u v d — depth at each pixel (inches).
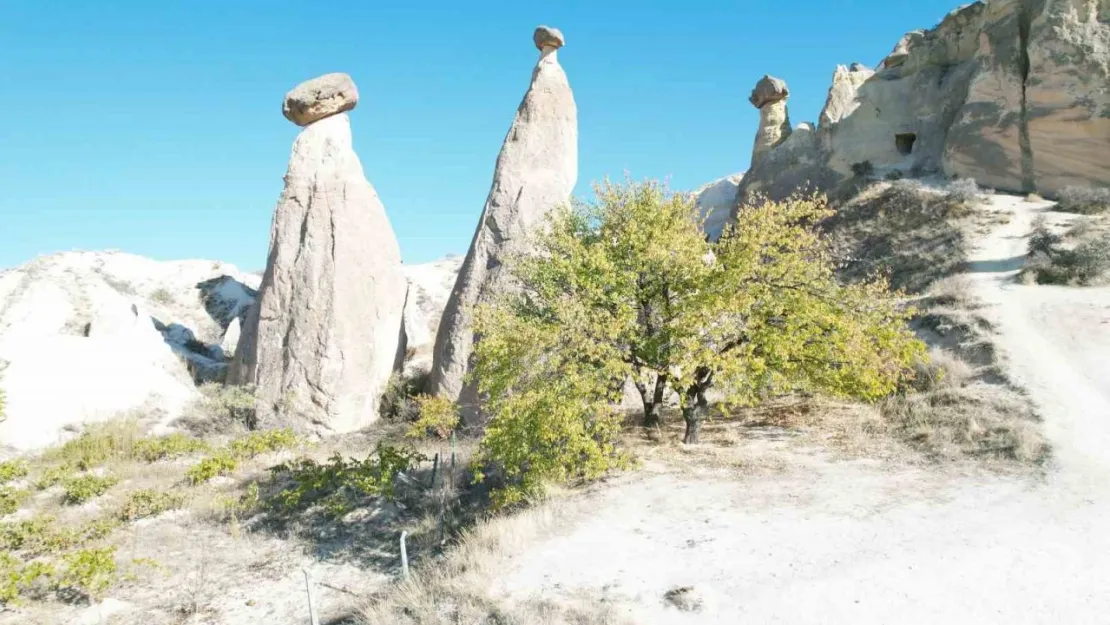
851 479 417.7
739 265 484.4
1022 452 419.5
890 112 1167.6
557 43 984.3
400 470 597.6
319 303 909.2
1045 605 256.8
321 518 555.8
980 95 1029.2
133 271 1392.7
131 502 572.7
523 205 888.9
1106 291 659.4
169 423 864.3
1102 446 411.5
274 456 747.4
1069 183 929.5
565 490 450.0
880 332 480.1
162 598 421.7
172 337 1210.6
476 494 549.6
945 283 747.4
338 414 877.8
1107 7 933.2
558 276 577.9
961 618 254.4
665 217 523.2
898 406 533.6
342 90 1002.7
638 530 367.2
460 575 337.7
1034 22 973.8
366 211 964.0
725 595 289.3
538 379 450.0
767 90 1321.4
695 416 518.9
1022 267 740.0
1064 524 323.9
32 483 647.1
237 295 1374.3
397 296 974.4
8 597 388.8
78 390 860.6
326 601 403.5
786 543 333.7
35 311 1018.7
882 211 1011.3
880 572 293.4
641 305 526.6
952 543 314.8
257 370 916.6
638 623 271.7
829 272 526.9
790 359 502.9
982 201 938.7
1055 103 936.9
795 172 1208.8
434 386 852.0
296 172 977.5
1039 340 581.3
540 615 284.0
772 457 470.3
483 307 507.2
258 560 480.7
